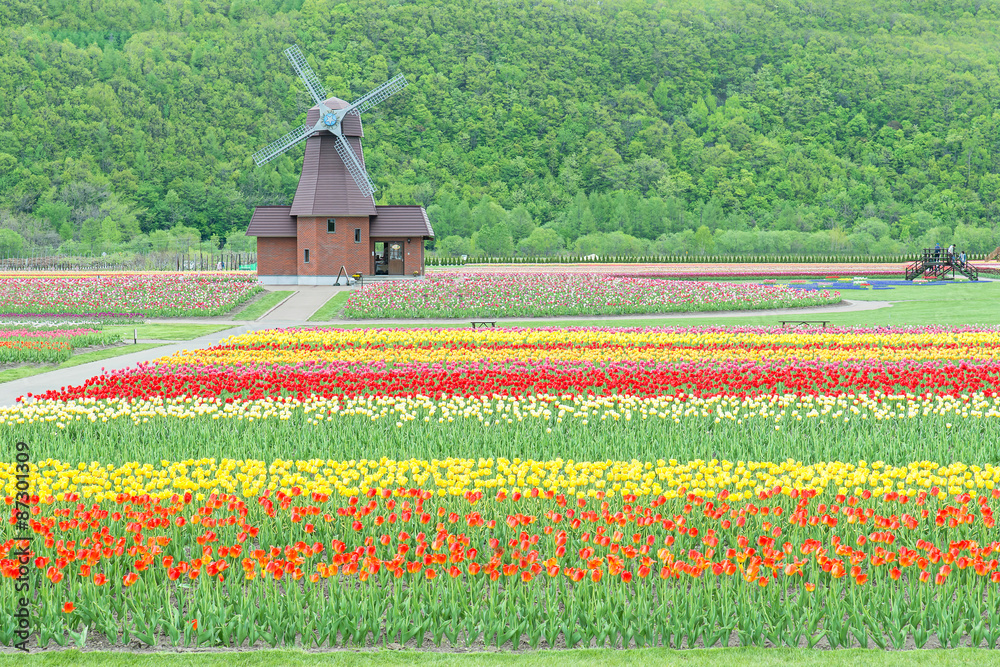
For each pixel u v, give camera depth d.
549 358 79.88
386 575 27.70
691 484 35.19
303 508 30.75
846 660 24.36
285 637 25.56
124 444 46.56
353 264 195.25
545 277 162.00
